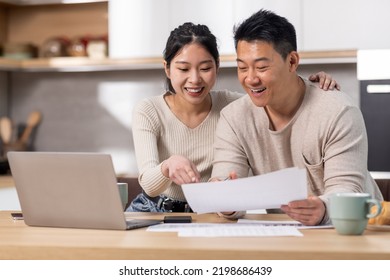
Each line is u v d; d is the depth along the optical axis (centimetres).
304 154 257
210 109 302
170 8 507
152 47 513
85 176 211
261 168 270
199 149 300
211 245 182
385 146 489
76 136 592
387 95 485
